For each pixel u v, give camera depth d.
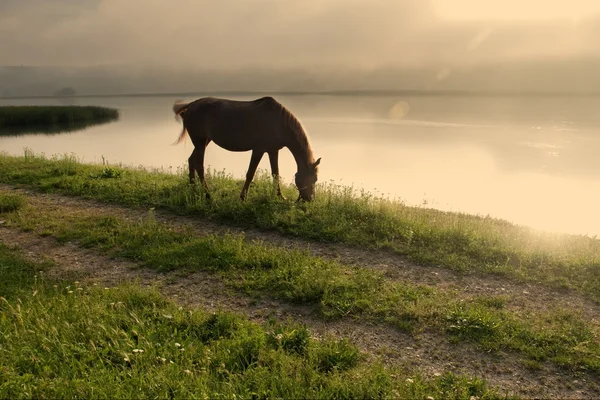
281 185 12.09
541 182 25.97
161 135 50.00
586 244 8.60
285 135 9.64
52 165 14.40
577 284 6.50
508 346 4.84
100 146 38.88
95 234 8.34
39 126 59.69
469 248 7.70
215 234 8.16
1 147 35.81
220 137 9.85
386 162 33.91
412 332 5.13
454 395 3.92
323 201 9.96
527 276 6.75
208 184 11.47
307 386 3.95
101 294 5.85
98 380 3.87
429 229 8.52
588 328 5.17
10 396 3.66
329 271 6.59
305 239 8.32
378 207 9.59
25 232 8.62
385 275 6.79
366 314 5.56
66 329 4.72
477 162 34.22
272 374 4.04
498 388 4.12
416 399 3.77
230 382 3.88
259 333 4.81
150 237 8.12
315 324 5.38
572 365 4.50
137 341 4.70
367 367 4.39
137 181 12.36
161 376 3.91
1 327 4.78
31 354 4.27
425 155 38.47
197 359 4.30
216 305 5.86
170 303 5.68
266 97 9.72
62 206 10.35
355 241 8.11
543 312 5.66
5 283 6.30
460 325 5.16
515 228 10.23
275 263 7.00
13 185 12.34
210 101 10.12
